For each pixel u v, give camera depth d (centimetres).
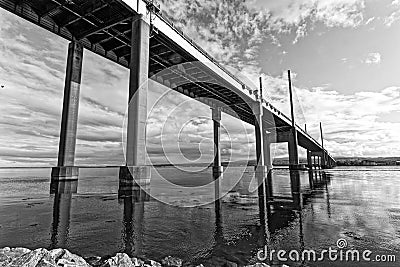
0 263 513
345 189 2148
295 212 1162
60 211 1216
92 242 745
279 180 3158
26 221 1015
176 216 1090
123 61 3525
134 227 909
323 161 10288
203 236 795
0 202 1502
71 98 2870
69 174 2681
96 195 1794
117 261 554
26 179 4088
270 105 4853
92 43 3133
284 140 6638
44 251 555
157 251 667
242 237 784
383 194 1795
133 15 2453
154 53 3212
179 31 2942
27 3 2438
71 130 2820
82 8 2550
